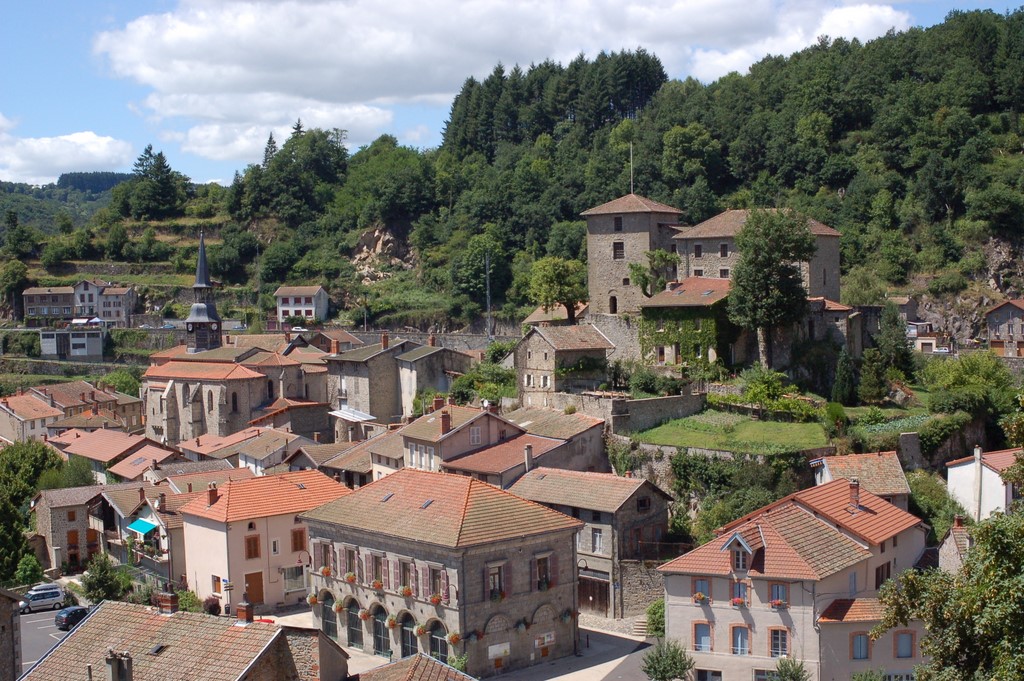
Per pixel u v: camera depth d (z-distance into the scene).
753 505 86.31
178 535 95.62
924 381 111.56
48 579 100.06
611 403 101.62
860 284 166.75
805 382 108.75
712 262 126.00
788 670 66.00
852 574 71.75
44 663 54.06
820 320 110.56
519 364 118.56
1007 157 194.50
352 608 82.50
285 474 95.81
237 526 88.25
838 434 93.75
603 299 135.75
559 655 78.00
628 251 133.50
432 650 75.50
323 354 155.62
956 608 42.44
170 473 115.62
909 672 67.75
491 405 110.00
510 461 95.31
